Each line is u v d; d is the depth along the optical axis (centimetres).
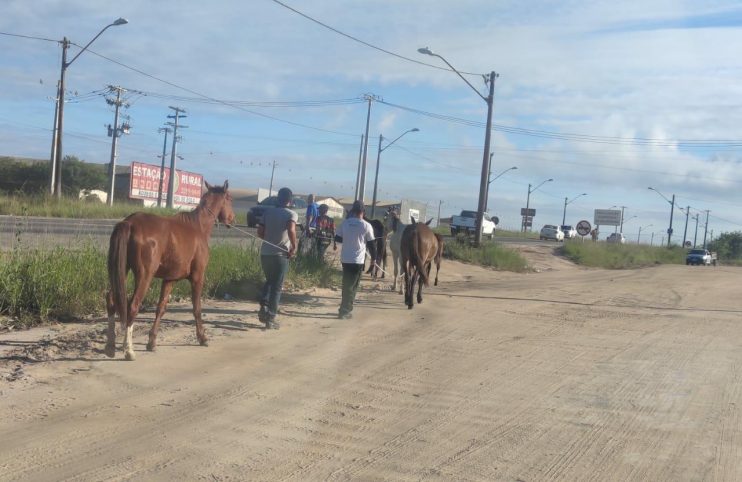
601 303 1620
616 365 911
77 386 688
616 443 605
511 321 1250
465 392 748
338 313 1198
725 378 856
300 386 739
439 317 1248
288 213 1020
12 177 5703
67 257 1081
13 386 674
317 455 548
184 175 7312
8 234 1744
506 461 554
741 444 610
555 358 940
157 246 776
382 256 1942
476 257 2850
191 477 492
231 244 1617
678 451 589
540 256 3653
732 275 3097
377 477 509
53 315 993
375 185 5200
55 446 536
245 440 572
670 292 2025
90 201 4188
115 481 479
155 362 791
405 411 673
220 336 955
